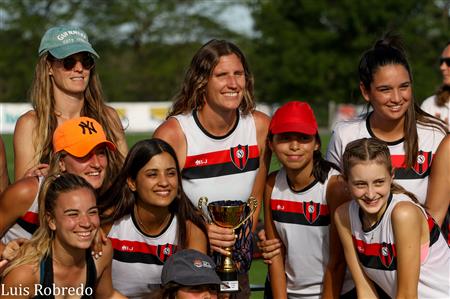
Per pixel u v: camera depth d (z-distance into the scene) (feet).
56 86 17.19
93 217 14.35
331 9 132.87
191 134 16.51
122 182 15.48
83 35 17.34
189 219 15.76
